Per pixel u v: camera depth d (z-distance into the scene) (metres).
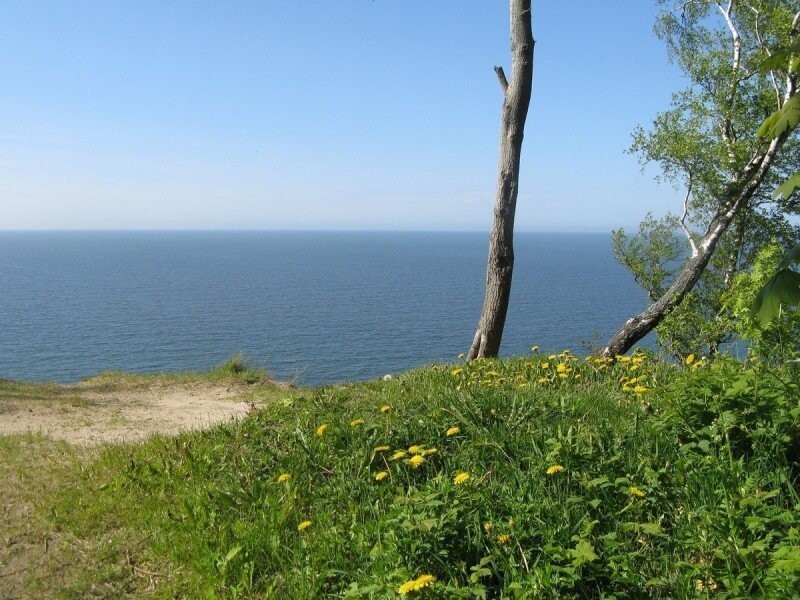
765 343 6.64
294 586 3.88
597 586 3.44
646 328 13.04
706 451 4.28
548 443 4.77
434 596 3.23
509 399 6.06
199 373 15.77
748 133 14.85
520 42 11.41
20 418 9.67
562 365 7.71
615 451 4.64
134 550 4.59
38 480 5.96
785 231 15.96
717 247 16.70
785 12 13.55
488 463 4.86
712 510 3.75
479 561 3.69
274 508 4.67
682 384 4.88
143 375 15.32
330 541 4.16
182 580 4.13
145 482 5.54
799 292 2.71
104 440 7.96
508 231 11.72
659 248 17.25
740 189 14.06
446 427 5.48
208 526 4.62
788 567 2.94
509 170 11.64
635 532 3.90
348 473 5.05
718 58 15.04
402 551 3.64
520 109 11.50
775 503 3.79
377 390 8.50
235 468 5.47
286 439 5.84
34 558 4.56
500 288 11.77
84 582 4.21
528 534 3.72
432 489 4.03
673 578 3.44
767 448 4.24
